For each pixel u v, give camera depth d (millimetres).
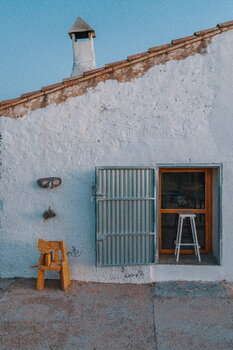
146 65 5488
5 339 3926
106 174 5398
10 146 5633
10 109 5605
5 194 5648
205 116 5465
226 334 4027
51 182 5422
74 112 5566
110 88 5527
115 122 5539
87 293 5168
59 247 5254
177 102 5480
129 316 4477
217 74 5438
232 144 5441
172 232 5996
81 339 3941
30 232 5645
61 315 4492
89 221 5582
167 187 5973
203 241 6020
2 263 5695
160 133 5504
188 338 3951
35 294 5098
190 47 5449
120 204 5410
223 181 5457
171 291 5195
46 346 3799
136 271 5547
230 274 5469
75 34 8367
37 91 5648
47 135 5598
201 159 5477
